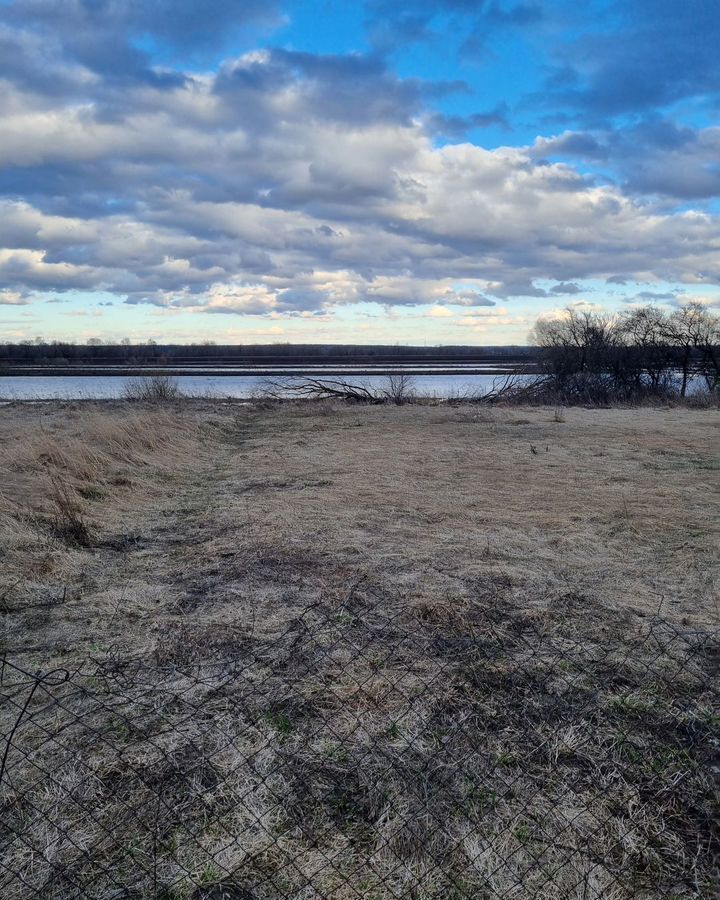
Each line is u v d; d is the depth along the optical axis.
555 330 33.09
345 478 10.33
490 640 4.50
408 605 5.05
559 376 30.98
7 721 3.45
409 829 2.78
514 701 3.74
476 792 3.01
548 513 8.13
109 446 11.25
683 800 2.97
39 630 4.61
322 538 6.90
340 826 2.82
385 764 3.19
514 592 5.43
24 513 7.11
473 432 16.75
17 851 2.64
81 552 6.30
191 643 4.40
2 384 39.84
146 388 25.80
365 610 4.96
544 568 6.08
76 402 23.19
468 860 2.65
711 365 33.28
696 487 9.77
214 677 3.81
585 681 3.96
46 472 9.12
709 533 7.28
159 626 4.67
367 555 6.33
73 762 3.13
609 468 11.38
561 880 2.56
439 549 6.59
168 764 3.14
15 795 2.92
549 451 13.38
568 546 6.77
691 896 2.50
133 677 3.95
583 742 3.35
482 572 5.88
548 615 4.91
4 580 5.39
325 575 5.77
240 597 5.25
